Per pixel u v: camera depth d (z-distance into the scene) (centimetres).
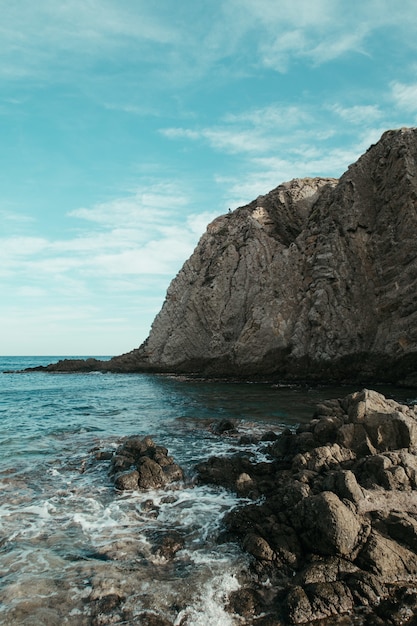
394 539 678
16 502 988
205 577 659
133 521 875
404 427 962
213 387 3262
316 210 3647
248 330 3619
